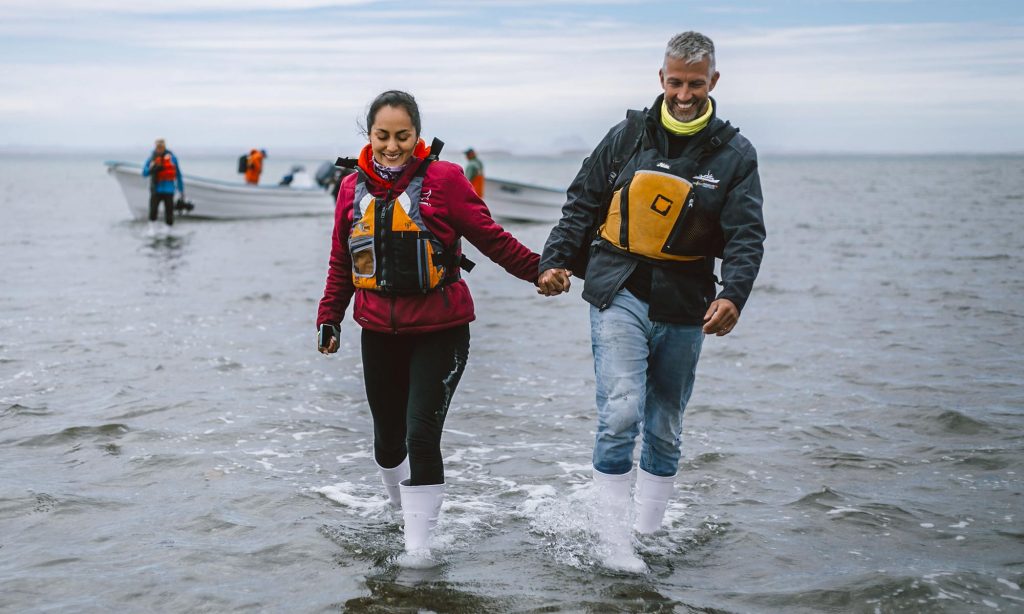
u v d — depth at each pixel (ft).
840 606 11.86
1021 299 38.04
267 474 17.01
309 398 22.71
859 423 20.61
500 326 34.30
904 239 67.36
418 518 13.21
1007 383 23.98
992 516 15.12
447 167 12.94
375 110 12.58
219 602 11.76
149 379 24.07
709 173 12.51
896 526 14.73
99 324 32.07
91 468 17.11
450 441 19.48
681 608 11.75
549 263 13.30
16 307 35.58
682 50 12.25
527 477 17.15
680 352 13.19
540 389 24.12
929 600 11.97
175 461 17.51
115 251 59.62
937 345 29.09
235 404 21.83
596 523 13.37
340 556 13.32
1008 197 137.59
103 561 12.99
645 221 12.65
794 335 31.22
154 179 78.18
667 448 13.89
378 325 13.12
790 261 54.19
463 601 11.87
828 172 433.48
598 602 11.89
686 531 14.49
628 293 12.92
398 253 12.75
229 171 426.92
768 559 13.43
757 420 20.89
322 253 60.13
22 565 12.80
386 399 13.88
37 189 186.70
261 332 31.35
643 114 13.12
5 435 18.95
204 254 58.44
